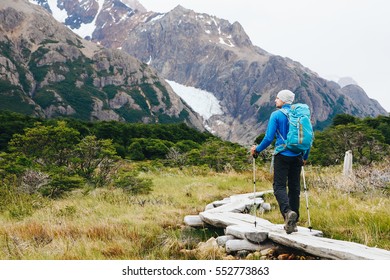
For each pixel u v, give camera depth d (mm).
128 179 13320
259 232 5965
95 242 6324
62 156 17031
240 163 23547
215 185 14750
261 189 13812
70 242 6254
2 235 6906
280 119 6020
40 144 17078
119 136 64062
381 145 24969
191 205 10781
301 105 6094
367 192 9766
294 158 6004
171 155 28922
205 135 89000
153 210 9836
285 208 5895
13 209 9570
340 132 27844
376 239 5938
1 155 14766
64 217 8508
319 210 8070
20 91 198625
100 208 9867
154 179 17828
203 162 24547
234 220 7410
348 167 13656
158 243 6480
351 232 6484
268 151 25297
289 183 6289
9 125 52531
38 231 7102
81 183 12438
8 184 12109
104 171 15297
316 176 14156
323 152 28734
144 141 51438
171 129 82625
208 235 7551
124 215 8977
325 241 5422
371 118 54781
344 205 8312
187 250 6090
